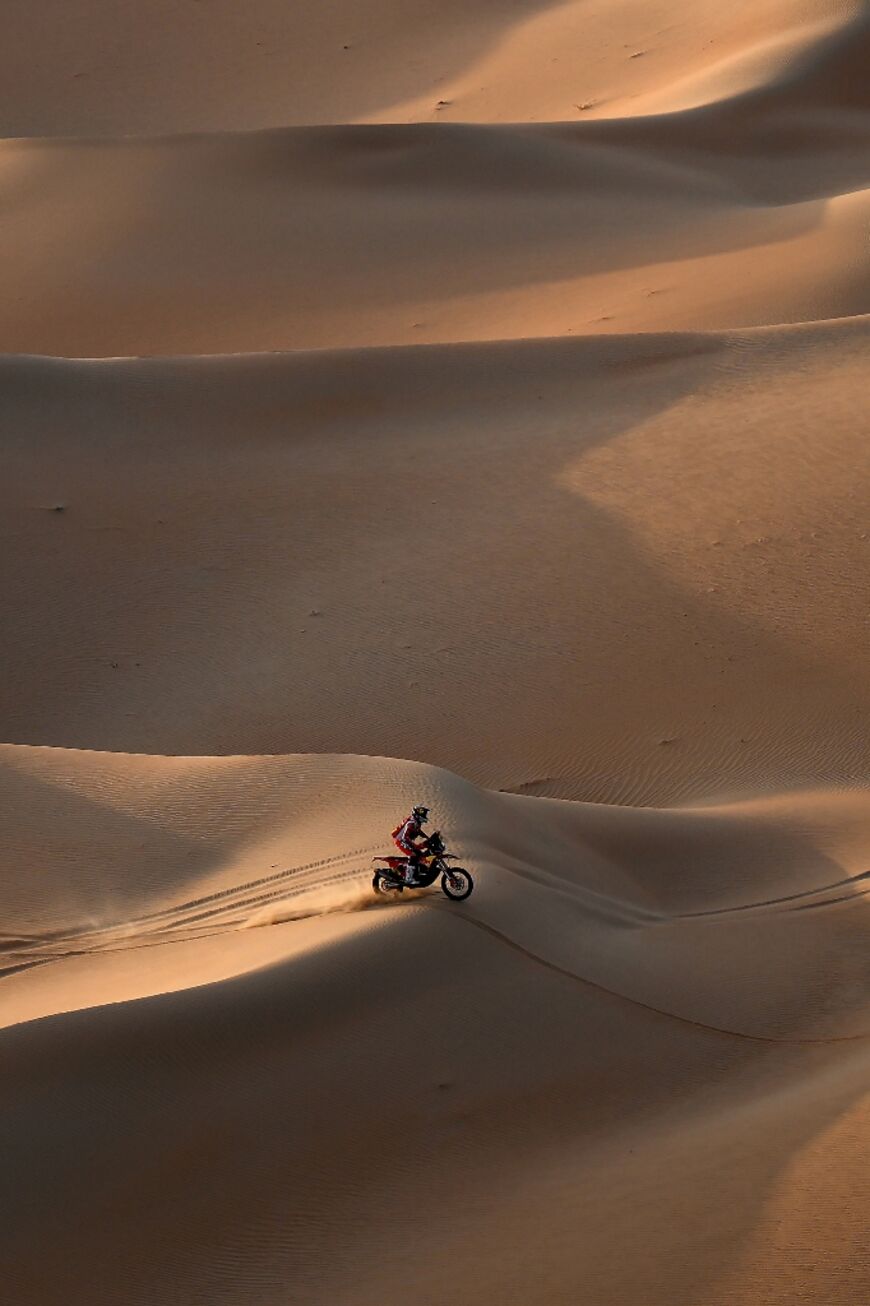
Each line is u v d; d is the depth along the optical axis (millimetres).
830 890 67625
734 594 96500
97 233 199625
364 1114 44188
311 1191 41688
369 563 103875
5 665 95125
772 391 122062
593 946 55125
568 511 107688
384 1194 41750
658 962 56188
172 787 67938
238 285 186875
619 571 100125
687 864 69000
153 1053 44469
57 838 64625
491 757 84750
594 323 165375
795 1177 40219
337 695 90875
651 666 91000
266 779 67125
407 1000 48000
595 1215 39719
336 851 59406
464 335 170875
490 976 50375
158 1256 39594
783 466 109812
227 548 106250
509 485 112188
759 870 69438
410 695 90312
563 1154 43500
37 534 106562
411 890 54188
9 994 53812
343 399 127000
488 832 60594
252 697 91500
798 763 82375
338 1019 46719
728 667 90250
